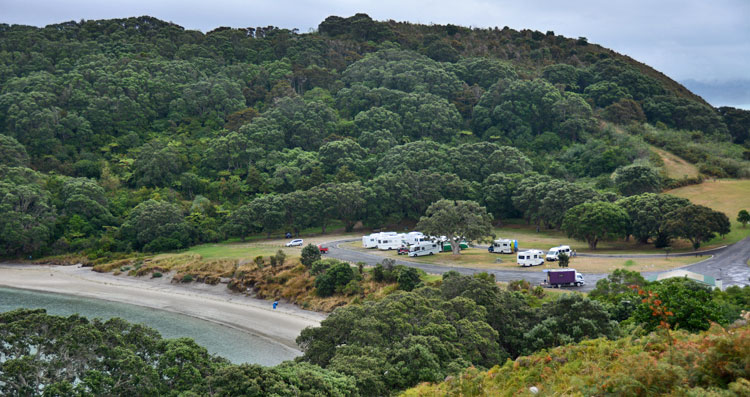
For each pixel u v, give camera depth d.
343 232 156.50
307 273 103.62
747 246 113.38
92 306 97.94
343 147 179.12
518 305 63.22
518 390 31.81
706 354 23.52
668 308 41.25
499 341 58.44
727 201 151.38
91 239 143.00
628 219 122.38
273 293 100.81
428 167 169.25
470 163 171.00
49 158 177.12
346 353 50.25
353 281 94.38
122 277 119.75
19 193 142.75
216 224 152.12
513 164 168.38
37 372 41.50
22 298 103.62
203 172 184.25
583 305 55.06
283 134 195.62
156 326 85.50
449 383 38.81
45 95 193.00
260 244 138.25
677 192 164.00
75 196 150.25
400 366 47.53
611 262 102.44
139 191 167.12
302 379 41.69
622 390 23.42
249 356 71.75
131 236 143.00
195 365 44.91
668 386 23.09
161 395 42.19
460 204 114.31
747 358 22.03
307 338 56.47
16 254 139.88
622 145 197.62
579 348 35.84
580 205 125.94
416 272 90.38
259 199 150.00
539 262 100.94
